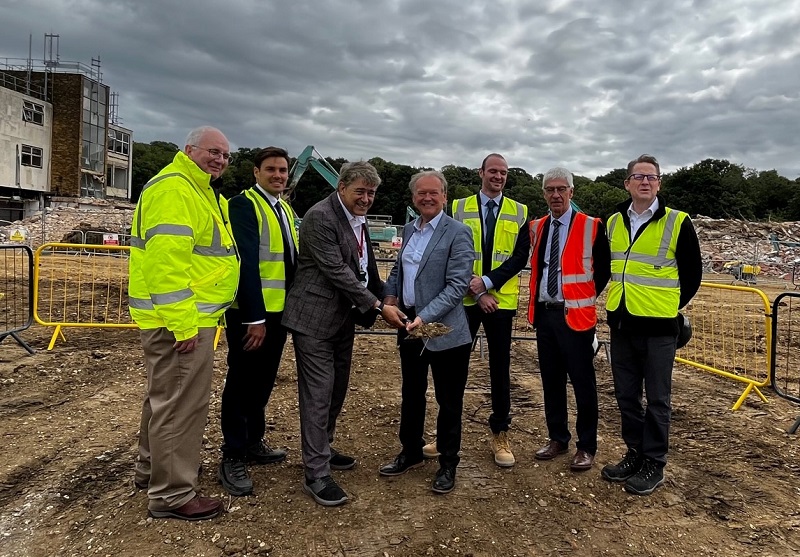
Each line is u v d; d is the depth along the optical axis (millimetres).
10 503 3201
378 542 2855
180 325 2762
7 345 6633
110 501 3203
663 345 3477
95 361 6086
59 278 12812
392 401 5160
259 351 3445
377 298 3430
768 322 5273
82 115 36344
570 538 2980
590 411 3738
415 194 3383
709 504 3400
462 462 3852
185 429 2947
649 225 3545
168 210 2773
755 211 63469
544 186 3799
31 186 34594
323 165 18953
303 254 3332
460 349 3342
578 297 3689
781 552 2922
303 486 3365
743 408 5250
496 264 3902
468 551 2820
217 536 2852
